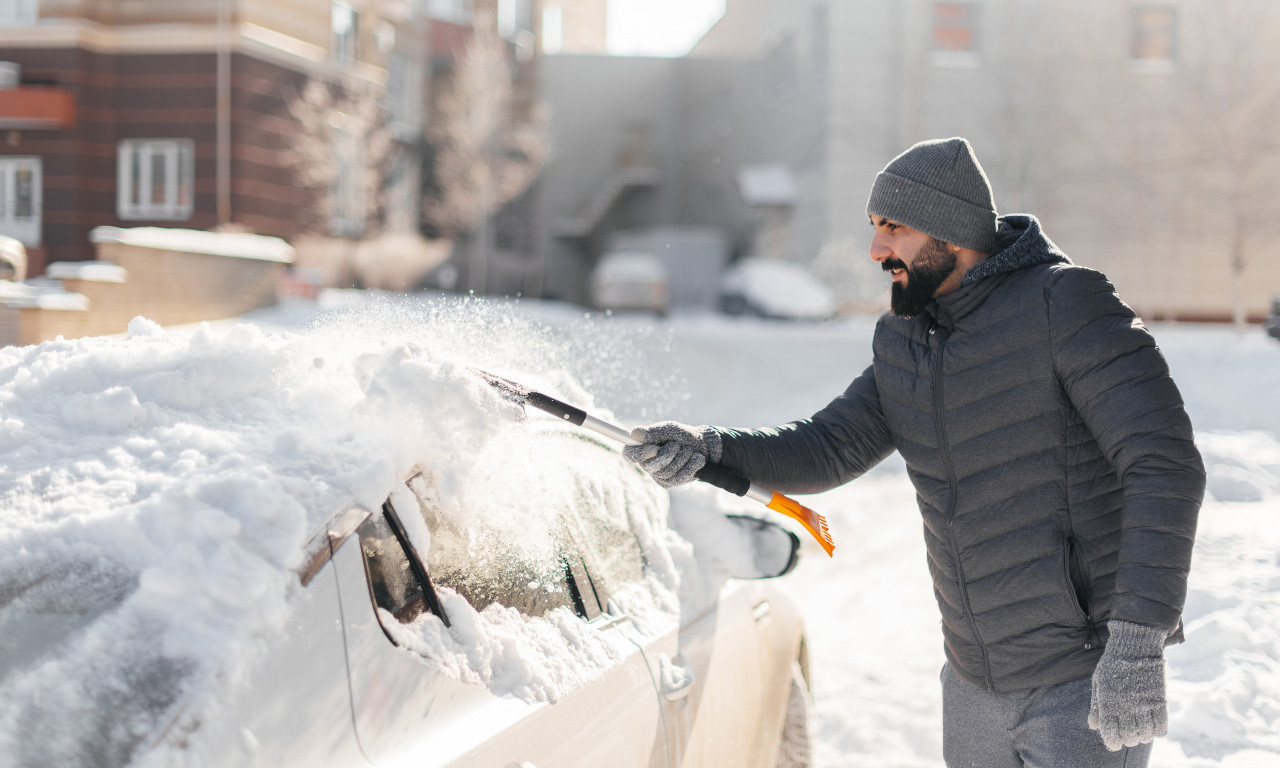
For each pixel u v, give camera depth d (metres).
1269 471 7.10
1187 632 4.28
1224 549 5.31
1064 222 22.91
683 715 2.27
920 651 4.82
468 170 28.47
